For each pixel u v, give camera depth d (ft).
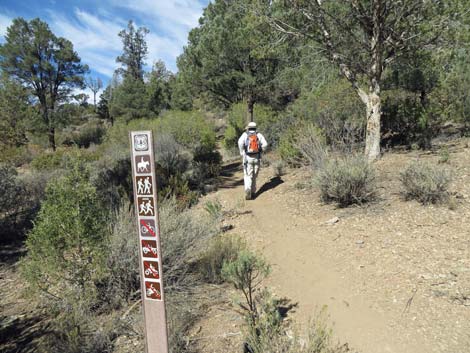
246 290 14.51
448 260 14.66
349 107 38.11
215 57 55.36
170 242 15.17
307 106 40.73
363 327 11.60
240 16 52.95
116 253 14.47
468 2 26.48
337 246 17.71
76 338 11.06
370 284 14.01
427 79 37.83
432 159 28.27
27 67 104.83
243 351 10.62
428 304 12.21
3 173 28.86
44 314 14.74
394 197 22.21
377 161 30.45
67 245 13.61
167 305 13.07
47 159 53.88
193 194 29.86
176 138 50.60
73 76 113.80
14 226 27.55
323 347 9.07
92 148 91.40
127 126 61.26
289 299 13.67
